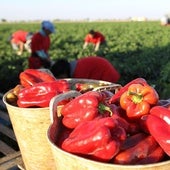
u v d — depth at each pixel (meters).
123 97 0.59
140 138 0.54
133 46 4.43
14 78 2.45
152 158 0.51
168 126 0.52
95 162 0.45
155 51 3.67
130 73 2.52
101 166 0.45
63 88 0.74
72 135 0.53
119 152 0.50
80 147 0.49
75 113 0.58
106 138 0.48
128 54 3.71
